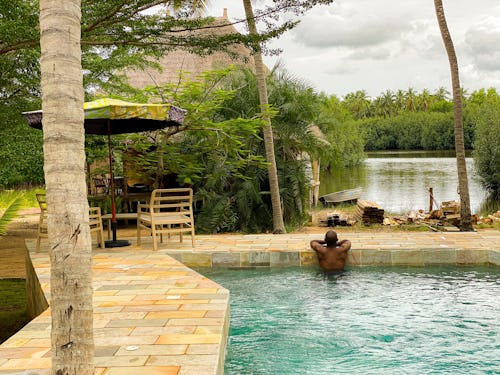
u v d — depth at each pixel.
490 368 4.86
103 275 7.27
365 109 128.12
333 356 5.18
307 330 5.96
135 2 9.96
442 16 12.30
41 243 10.41
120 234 13.05
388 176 38.06
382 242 9.83
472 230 12.18
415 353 5.25
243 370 4.82
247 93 15.97
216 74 14.04
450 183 31.23
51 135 2.88
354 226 15.05
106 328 4.78
